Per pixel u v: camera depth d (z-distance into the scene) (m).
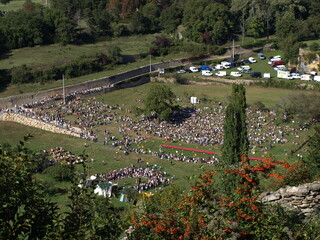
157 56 177.50
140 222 25.28
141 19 196.25
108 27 195.00
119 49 167.75
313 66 159.75
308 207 28.78
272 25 197.62
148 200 35.97
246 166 28.59
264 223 24.25
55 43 179.00
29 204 21.58
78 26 193.50
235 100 58.81
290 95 117.69
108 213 22.48
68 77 151.25
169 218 24.70
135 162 91.44
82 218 20.80
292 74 154.25
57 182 74.50
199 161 91.69
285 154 93.38
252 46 184.38
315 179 35.09
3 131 109.50
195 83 155.25
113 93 142.00
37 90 136.00
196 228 23.56
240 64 170.75
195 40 186.00
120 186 75.44
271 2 191.00
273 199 29.14
